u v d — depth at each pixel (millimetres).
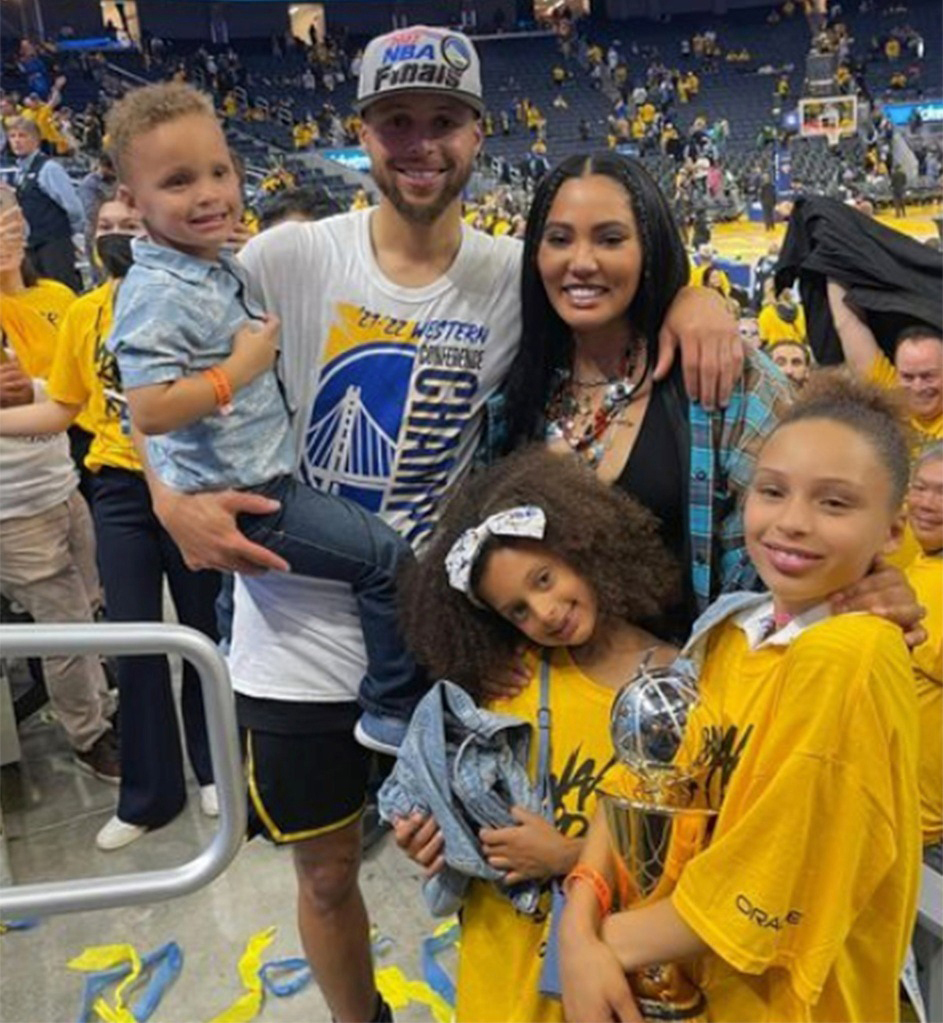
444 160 1514
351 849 1815
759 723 1089
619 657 1426
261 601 1691
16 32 18719
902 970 1223
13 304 3166
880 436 1104
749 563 1491
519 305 1656
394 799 1427
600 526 1378
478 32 20969
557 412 1627
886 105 12867
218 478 1553
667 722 1138
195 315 1501
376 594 1615
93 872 2672
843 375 1217
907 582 1145
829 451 1093
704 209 10133
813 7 21000
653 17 22109
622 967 1133
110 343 1532
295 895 2559
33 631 1162
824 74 17312
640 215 1491
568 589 1367
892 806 1041
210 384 1482
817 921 1048
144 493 2592
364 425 1637
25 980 2316
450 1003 2178
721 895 1070
